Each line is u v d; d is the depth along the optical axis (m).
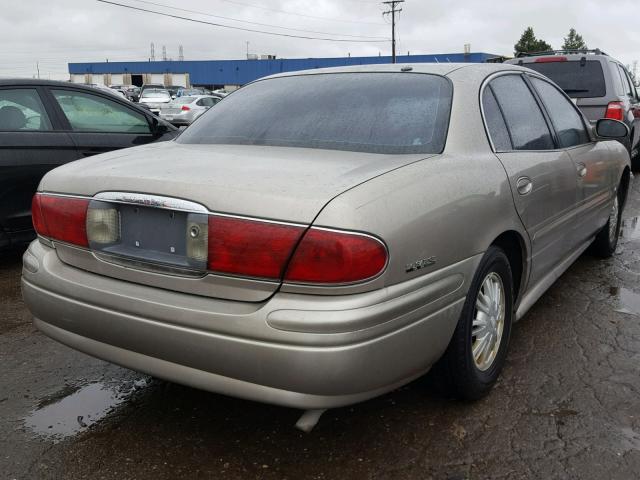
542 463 2.38
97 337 2.38
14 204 4.86
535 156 3.17
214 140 2.96
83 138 5.27
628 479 2.28
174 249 2.21
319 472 2.33
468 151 2.66
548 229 3.28
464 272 2.42
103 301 2.31
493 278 2.79
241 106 3.19
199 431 2.61
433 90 2.86
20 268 5.02
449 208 2.32
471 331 2.59
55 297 2.46
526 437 2.54
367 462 2.39
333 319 1.95
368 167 2.28
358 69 3.21
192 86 78.25
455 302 2.39
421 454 2.44
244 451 2.46
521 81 3.50
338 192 2.04
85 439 2.54
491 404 2.80
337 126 2.77
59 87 5.23
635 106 8.88
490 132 2.90
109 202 2.34
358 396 2.09
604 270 4.91
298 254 1.97
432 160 2.45
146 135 5.82
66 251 2.53
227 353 2.05
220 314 2.06
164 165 2.42
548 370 3.14
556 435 2.56
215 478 2.30
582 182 3.78
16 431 2.60
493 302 2.81
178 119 22.73
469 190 2.46
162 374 2.24
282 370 1.99
